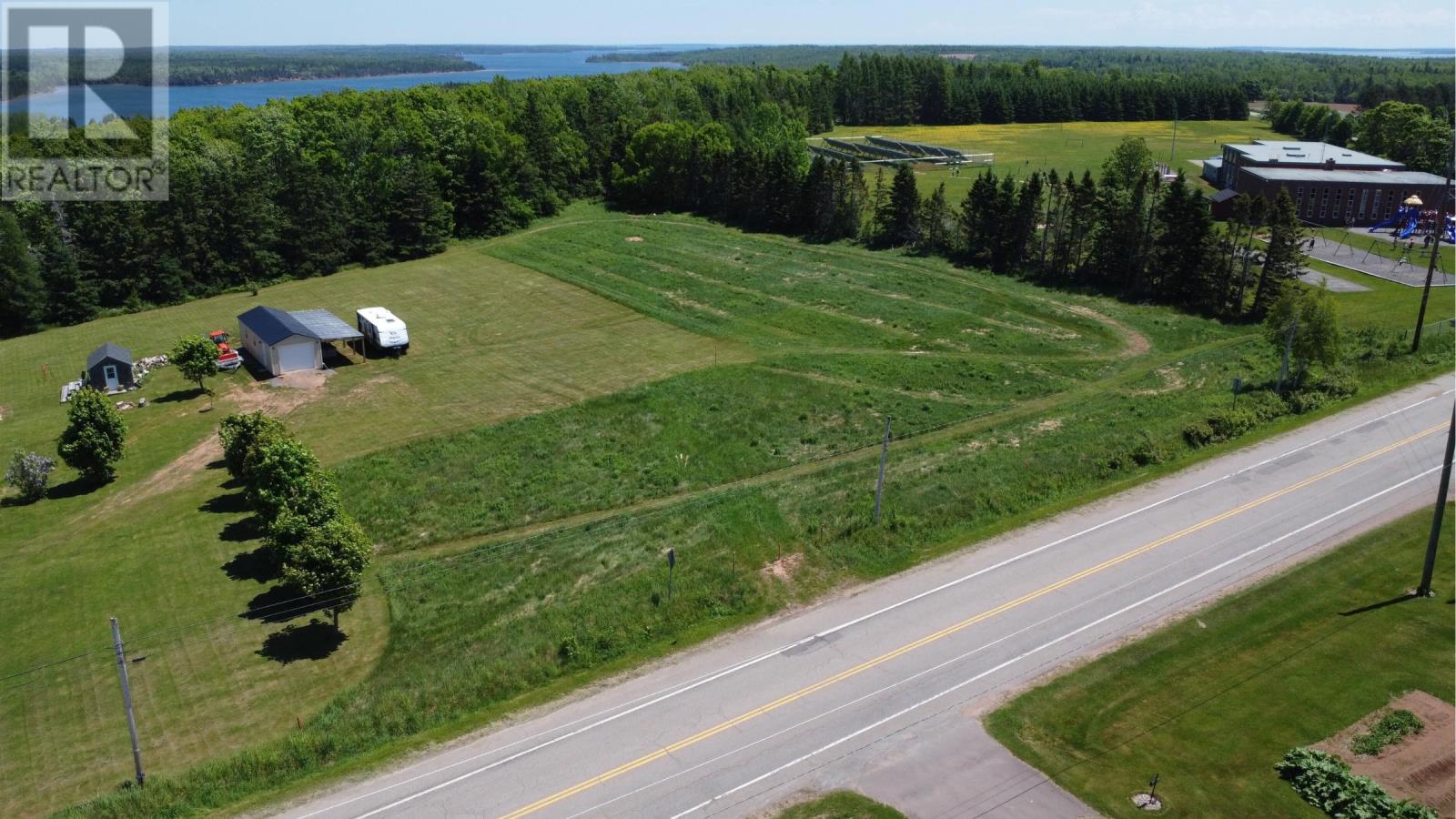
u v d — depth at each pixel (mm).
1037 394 63594
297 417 62406
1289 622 37312
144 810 29297
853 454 55469
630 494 51688
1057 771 29984
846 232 107625
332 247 100062
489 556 45250
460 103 140125
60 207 89125
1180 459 51969
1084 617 38125
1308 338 58750
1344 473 49625
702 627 38312
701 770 30453
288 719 34094
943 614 38625
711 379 66500
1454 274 87438
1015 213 92125
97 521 49812
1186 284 81688
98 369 67188
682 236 111500
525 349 74688
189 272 92000
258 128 106625
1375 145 154375
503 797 29484
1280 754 30375
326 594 39594
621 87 164375
